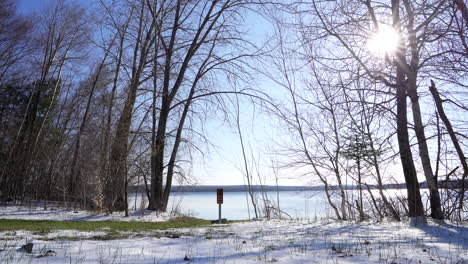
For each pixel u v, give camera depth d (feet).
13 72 89.81
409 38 29.81
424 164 35.04
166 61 56.18
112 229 32.37
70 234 26.61
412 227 31.86
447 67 26.02
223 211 113.60
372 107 29.63
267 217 54.54
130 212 49.85
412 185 34.60
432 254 18.26
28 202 60.08
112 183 49.32
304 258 17.20
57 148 81.05
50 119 91.50
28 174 68.69
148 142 53.16
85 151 67.56
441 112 29.43
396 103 31.22
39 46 83.20
